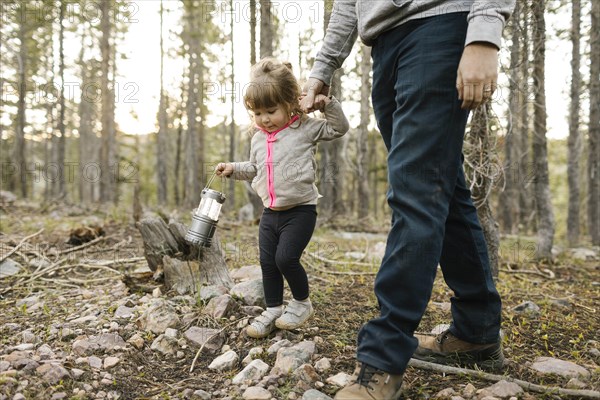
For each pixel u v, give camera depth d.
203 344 2.00
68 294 2.83
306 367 1.71
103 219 6.24
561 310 2.73
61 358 1.85
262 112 2.03
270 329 2.10
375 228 7.36
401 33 1.52
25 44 9.97
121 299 2.62
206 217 2.25
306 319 2.13
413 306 1.42
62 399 1.55
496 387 1.62
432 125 1.42
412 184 1.43
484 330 1.75
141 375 1.78
